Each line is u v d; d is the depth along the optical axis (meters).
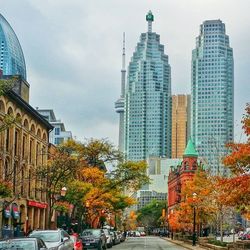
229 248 39.28
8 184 29.91
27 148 55.03
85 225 70.19
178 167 145.25
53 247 22.67
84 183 52.00
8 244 18.58
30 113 55.97
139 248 51.72
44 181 54.62
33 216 58.84
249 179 26.81
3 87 27.89
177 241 76.56
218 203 43.25
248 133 28.06
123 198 68.94
